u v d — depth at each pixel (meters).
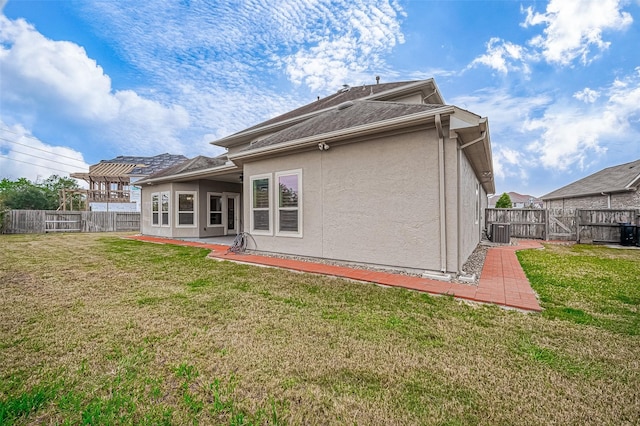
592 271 6.28
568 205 22.11
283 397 2.21
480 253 8.88
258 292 4.80
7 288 5.08
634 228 10.79
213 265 7.03
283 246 7.80
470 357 2.75
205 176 12.23
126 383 2.39
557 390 2.28
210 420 1.99
